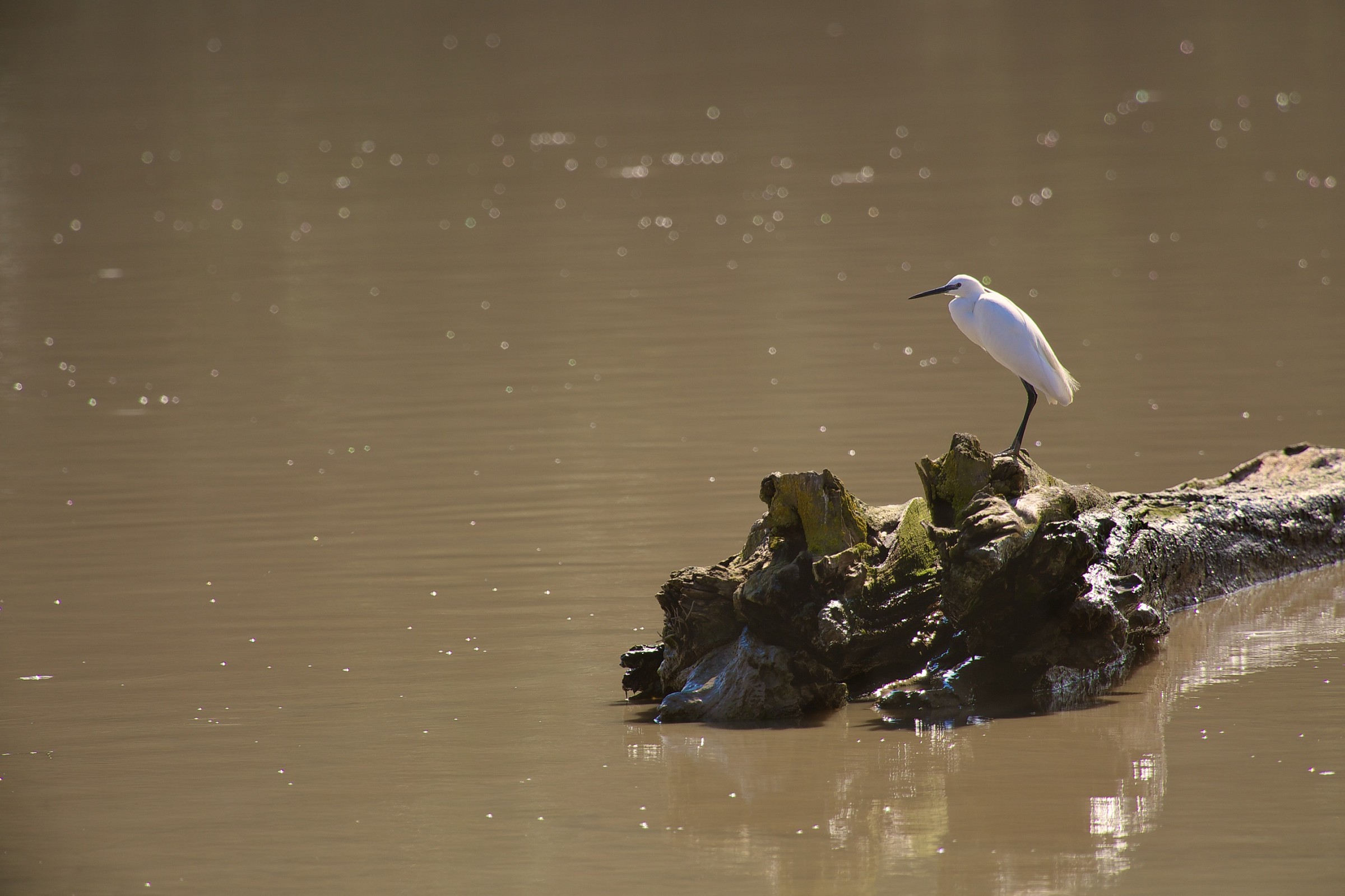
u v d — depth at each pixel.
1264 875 7.33
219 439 19.12
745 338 23.84
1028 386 12.30
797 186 39.50
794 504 10.36
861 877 7.53
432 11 81.69
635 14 79.81
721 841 8.00
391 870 7.77
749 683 9.98
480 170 44.94
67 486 17.06
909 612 10.29
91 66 68.81
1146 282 26.16
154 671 11.09
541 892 7.50
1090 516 10.75
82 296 29.53
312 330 25.83
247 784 8.92
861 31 72.75
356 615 12.37
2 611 12.68
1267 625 11.43
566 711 10.15
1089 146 42.97
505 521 15.20
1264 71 55.47
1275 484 13.48
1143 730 9.31
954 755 9.07
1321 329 22.08
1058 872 7.47
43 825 8.41
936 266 28.75
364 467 17.56
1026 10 75.75
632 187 40.91
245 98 60.69
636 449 17.92
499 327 25.58
